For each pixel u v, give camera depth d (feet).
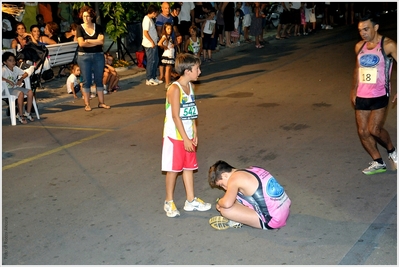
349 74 41.98
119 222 17.83
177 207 18.90
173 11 45.09
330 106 32.19
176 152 17.51
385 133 20.72
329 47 56.59
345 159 22.81
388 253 15.14
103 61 33.58
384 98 20.04
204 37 50.34
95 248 16.14
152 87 40.70
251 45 60.49
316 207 18.28
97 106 34.94
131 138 27.37
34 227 17.65
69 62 41.55
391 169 21.42
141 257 15.49
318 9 71.56
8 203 19.67
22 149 26.22
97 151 25.41
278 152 24.17
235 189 16.06
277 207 16.25
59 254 15.83
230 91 37.99
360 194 19.17
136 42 51.62
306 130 27.37
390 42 19.53
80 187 20.99
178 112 17.10
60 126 30.35
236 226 17.06
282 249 15.60
